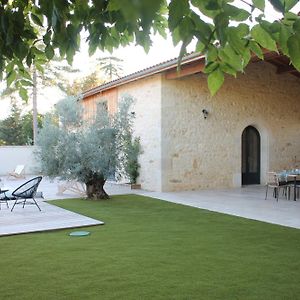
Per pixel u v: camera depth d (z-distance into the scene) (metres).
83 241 5.56
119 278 3.94
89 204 9.15
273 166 13.33
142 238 5.71
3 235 5.93
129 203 9.30
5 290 3.64
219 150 12.30
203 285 3.73
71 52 1.85
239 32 1.34
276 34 1.32
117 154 9.96
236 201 9.57
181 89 11.64
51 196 10.60
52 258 4.69
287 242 5.42
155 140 11.63
